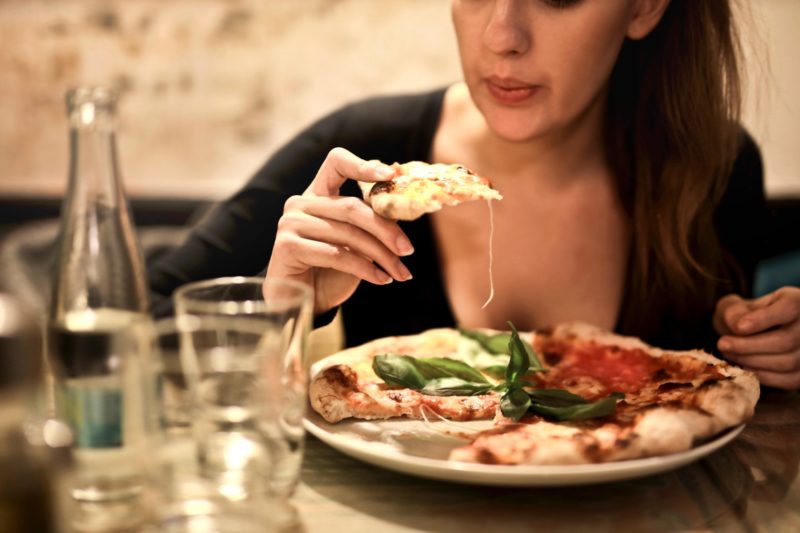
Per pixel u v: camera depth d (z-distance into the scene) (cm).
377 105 171
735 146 156
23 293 157
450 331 125
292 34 310
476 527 79
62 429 67
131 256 90
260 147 322
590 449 83
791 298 122
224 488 77
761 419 109
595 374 113
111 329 78
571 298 157
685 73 147
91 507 76
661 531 79
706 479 90
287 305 76
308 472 90
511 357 101
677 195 151
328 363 112
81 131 88
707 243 158
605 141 156
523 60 123
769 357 118
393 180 108
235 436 77
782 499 86
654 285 155
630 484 89
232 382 76
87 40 312
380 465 86
